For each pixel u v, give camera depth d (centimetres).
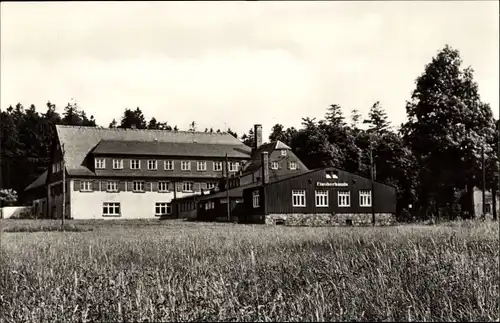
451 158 7344
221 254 2220
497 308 1072
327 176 7031
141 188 8831
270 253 2214
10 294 1430
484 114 7450
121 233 3941
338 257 1739
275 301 1002
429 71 7675
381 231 3250
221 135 10338
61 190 8738
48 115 13925
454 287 1161
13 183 12231
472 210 7125
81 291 1246
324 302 1020
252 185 7619
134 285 1308
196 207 8444
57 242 2992
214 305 1039
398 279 1242
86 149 8994
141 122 15712
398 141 8831
